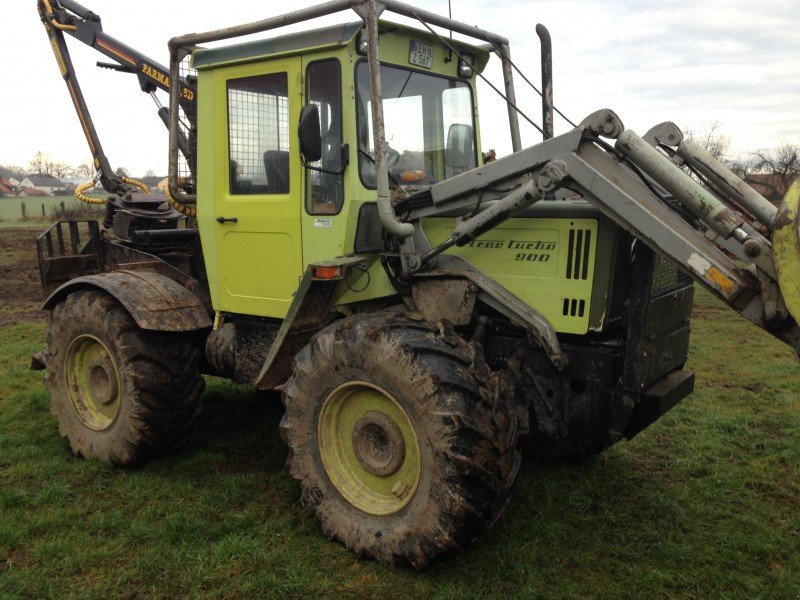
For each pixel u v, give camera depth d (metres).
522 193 3.07
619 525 3.53
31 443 4.59
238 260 4.02
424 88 3.94
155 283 4.21
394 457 3.08
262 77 3.73
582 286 3.21
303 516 3.56
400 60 3.73
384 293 3.75
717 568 3.14
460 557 3.17
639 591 2.96
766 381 6.11
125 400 4.04
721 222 2.75
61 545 3.25
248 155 3.87
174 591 2.95
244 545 3.23
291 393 3.36
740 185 3.07
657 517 3.62
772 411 5.30
